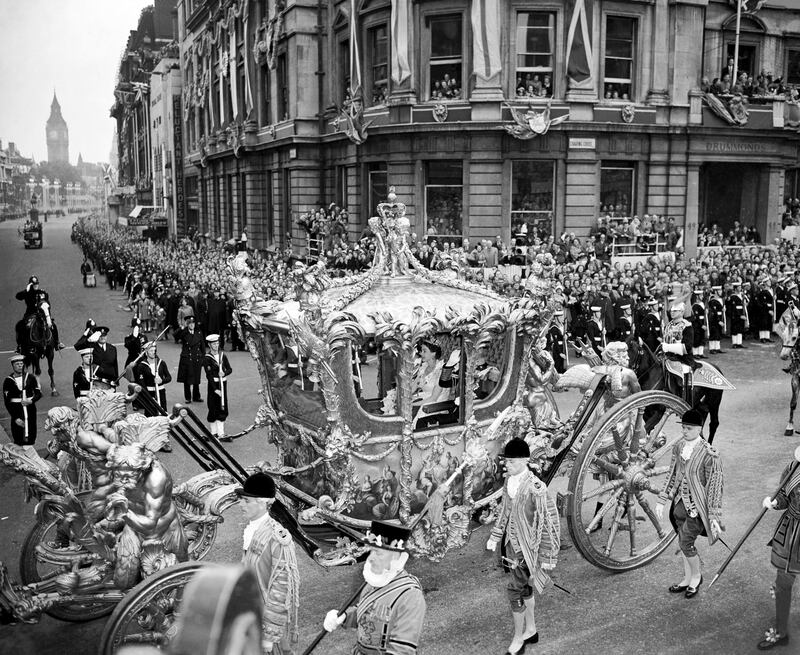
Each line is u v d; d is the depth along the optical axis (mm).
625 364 10273
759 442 15641
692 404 13492
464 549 10805
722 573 9977
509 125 33406
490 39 33281
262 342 9633
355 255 32781
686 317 21000
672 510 9422
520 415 9938
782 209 41938
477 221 34625
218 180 61781
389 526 5984
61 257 56719
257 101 50031
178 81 76312
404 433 9000
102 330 16656
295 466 9734
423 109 34312
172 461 14891
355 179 38438
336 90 41906
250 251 48281
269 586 6641
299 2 41875
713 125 37219
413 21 34594
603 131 35062
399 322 8711
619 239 34562
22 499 11977
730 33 39969
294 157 43031
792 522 8109
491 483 9859
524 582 8109
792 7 41312
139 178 93250
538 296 9828
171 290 31703
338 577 9961
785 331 16719
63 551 7867
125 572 7379
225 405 16359
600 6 35062
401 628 5898
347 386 8680
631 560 10078
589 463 9375
